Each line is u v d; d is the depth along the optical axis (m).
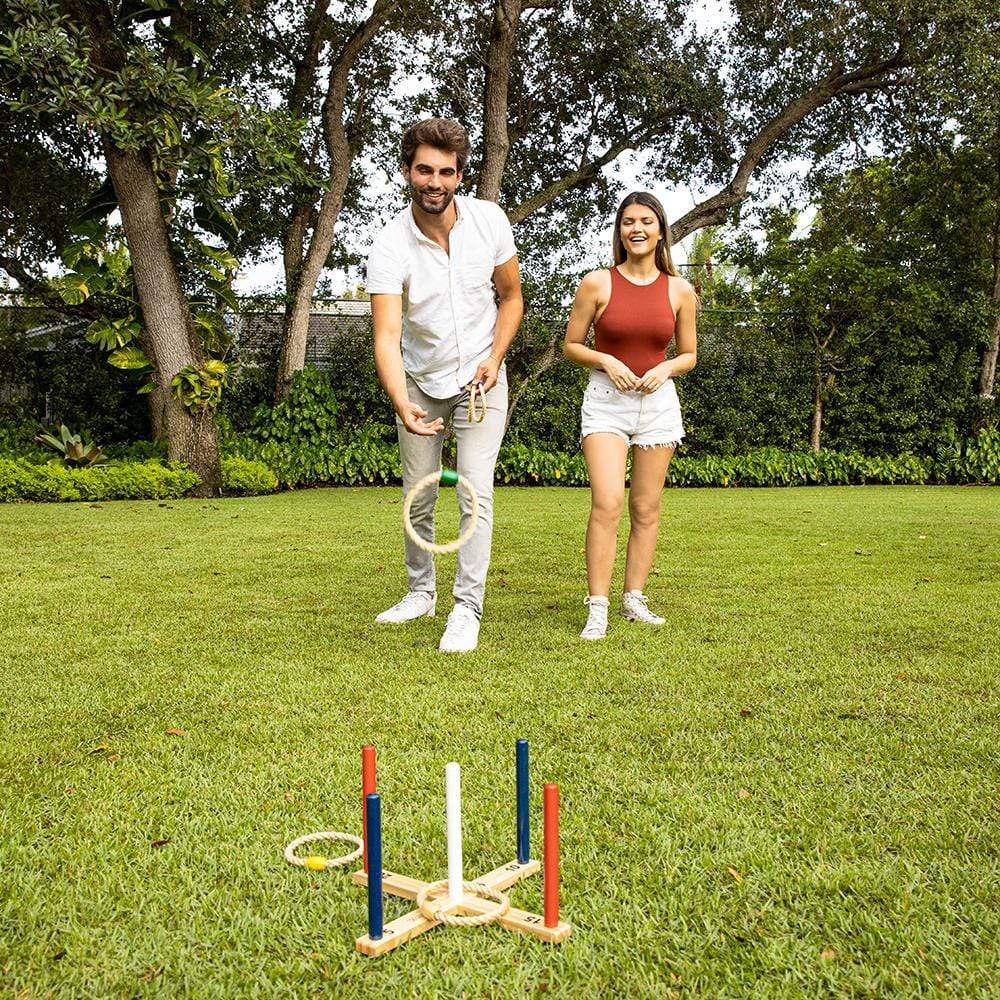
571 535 8.63
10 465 12.42
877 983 1.59
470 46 18.45
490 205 4.29
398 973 1.63
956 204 18.73
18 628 4.53
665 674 3.64
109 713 3.15
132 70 11.39
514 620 4.77
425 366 4.34
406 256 4.18
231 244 13.87
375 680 3.56
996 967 1.63
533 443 17.81
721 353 18.47
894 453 18.95
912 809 2.32
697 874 1.98
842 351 18.52
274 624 4.63
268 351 18.33
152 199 12.70
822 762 2.65
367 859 1.67
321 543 7.93
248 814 2.31
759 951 1.69
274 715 3.12
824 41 16.83
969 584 5.87
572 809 2.33
